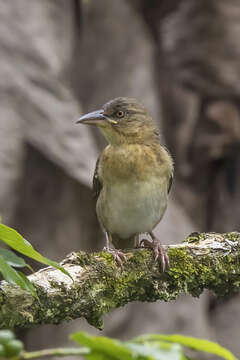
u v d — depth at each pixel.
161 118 15.55
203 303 14.21
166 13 16.42
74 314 5.61
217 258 6.40
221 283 6.45
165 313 13.31
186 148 15.99
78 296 5.59
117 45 15.25
